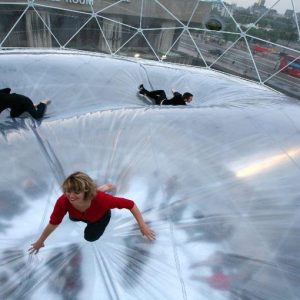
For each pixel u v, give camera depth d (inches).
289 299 125.4
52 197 170.1
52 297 125.9
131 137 211.2
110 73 481.1
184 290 127.9
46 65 460.1
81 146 205.8
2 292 126.6
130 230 154.6
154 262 139.6
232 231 149.4
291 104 302.0
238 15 812.0
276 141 206.8
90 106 375.9
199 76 555.2
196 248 143.8
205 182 173.6
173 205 163.0
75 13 891.4
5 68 431.8
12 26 832.3
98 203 130.1
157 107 267.1
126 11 944.3
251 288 128.0
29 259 139.8
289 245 143.0
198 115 241.3
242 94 450.9
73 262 139.5
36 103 382.0
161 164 186.1
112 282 131.9
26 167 186.9
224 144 201.3
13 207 161.5
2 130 235.1
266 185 171.3
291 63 792.9
